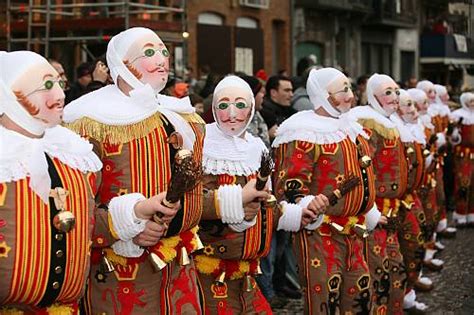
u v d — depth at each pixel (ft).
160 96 13.24
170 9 36.86
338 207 17.08
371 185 17.70
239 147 14.96
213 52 63.77
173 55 39.68
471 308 24.54
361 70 90.84
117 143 12.05
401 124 23.13
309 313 17.34
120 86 12.62
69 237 10.15
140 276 12.30
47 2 34.86
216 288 14.97
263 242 14.79
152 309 12.40
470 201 39.63
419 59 100.17
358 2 85.51
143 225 11.48
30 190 9.86
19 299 9.90
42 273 9.87
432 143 28.99
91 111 12.14
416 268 23.70
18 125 10.14
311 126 17.38
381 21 89.51
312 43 79.97
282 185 17.26
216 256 14.70
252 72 68.59
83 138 11.43
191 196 12.36
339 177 17.31
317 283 17.11
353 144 17.62
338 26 83.87
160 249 12.26
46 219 9.94
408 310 24.04
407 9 95.55
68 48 37.55
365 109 21.35
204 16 63.82
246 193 13.67
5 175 9.73
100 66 19.08
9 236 9.68
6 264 9.65
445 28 96.89
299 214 16.56
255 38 68.95
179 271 12.73
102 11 35.58
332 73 17.63
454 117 38.78
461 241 35.86
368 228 18.43
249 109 15.06
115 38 12.62
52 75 10.32
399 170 21.16
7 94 10.03
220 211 13.73
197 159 13.06
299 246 17.39
